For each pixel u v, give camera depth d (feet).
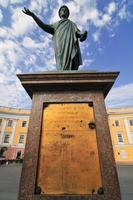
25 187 5.82
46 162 6.28
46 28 11.31
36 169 6.10
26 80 7.66
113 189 5.69
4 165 74.38
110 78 7.57
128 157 104.42
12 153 106.11
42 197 5.64
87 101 7.57
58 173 6.05
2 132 108.06
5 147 106.01
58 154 6.41
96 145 6.57
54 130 6.96
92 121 7.11
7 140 108.58
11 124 112.68
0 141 105.40
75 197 5.60
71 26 11.10
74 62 10.14
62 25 11.05
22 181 5.91
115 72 7.59
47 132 6.93
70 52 10.03
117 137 111.86
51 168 6.15
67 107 7.49
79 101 7.58
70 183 5.87
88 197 5.59
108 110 120.47
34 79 7.65
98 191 5.72
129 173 43.57
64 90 7.88
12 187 23.80
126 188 22.70
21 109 117.91
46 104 7.63
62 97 7.72
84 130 6.91
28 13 10.35
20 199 5.64
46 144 6.65
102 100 7.55
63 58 9.92
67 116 7.27
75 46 10.32
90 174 6.01
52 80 7.61
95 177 5.96
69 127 7.00
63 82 7.56
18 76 7.69
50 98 7.72
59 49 10.19
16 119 114.42
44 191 5.76
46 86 7.82
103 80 7.53
